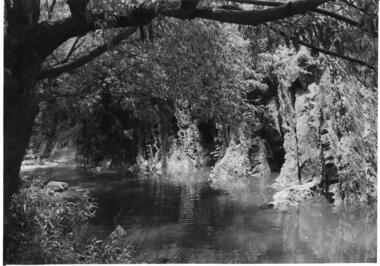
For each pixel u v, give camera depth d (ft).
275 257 30.35
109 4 16.88
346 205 42.75
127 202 47.24
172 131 70.38
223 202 46.47
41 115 79.36
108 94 41.29
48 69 22.04
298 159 50.83
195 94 30.86
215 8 16.20
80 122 80.18
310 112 50.78
